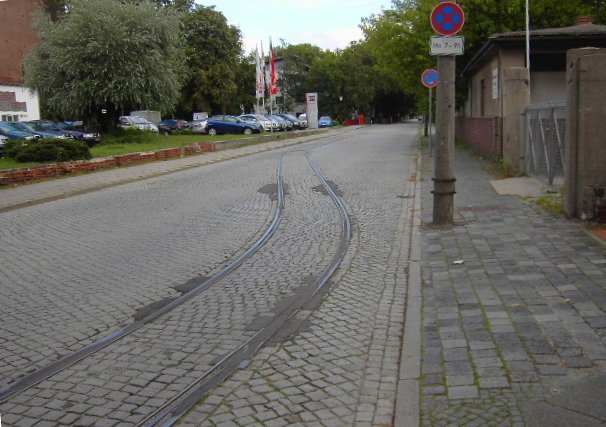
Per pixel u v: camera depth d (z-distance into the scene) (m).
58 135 29.39
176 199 14.41
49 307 6.62
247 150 30.31
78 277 7.80
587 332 5.13
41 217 12.75
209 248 9.23
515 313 5.74
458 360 4.79
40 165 19.66
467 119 28.25
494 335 5.23
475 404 4.04
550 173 12.68
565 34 17.56
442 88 9.79
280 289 7.12
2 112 47.25
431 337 5.34
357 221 11.08
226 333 5.74
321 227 10.62
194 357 5.18
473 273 7.23
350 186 15.66
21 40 51.00
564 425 3.68
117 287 7.32
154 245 9.51
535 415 3.82
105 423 4.08
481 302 6.16
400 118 102.56
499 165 16.59
